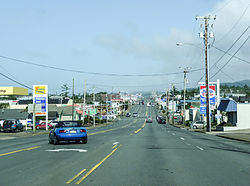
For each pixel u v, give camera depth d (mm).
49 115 80812
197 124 60219
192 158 13477
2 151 16500
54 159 12891
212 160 12867
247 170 10375
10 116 75688
